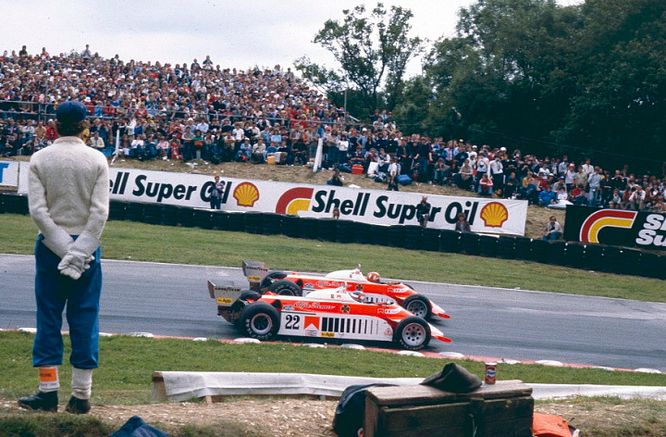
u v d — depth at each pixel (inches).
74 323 431.5
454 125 3422.7
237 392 636.1
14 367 895.7
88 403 450.3
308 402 592.7
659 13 3280.0
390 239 2174.0
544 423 520.4
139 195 2309.3
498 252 2156.7
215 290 1196.5
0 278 1425.9
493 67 3651.6
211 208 2285.9
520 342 1321.4
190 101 3006.9
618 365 1236.5
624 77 3117.6
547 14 3631.9
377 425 434.6
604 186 2522.1
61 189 414.3
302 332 1187.3
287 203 2313.0
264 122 2869.1
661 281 2041.1
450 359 1120.8
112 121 2721.5
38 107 2738.7
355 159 2743.6
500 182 2598.4
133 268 1620.3
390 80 4741.6
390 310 1218.6
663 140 3142.2
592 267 2105.1
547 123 3595.0
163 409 515.5
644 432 578.6
